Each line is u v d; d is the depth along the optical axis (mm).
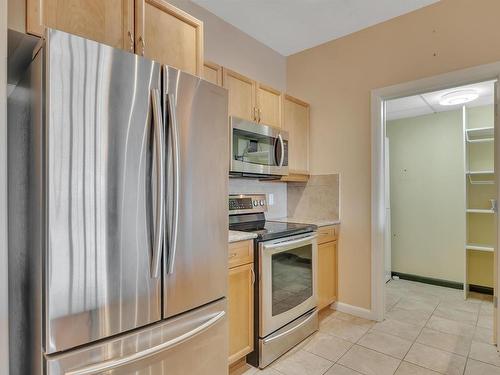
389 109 3686
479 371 1930
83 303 1054
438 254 3795
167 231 1282
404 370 1951
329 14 2555
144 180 1209
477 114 3629
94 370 1059
